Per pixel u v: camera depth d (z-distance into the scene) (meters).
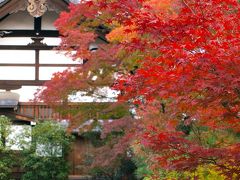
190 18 12.77
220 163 14.73
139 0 14.22
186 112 15.43
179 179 16.47
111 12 19.42
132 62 26.16
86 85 29.84
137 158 27.89
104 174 35.59
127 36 24.03
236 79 11.62
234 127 14.95
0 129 36.81
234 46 12.03
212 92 12.47
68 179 38.06
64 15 29.84
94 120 31.56
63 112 31.66
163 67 13.36
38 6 38.09
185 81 12.35
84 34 29.55
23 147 37.22
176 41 13.16
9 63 39.28
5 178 37.12
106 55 28.25
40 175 36.44
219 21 13.02
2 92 38.50
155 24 12.95
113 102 30.41
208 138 19.41
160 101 22.16
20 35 39.53
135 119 27.91
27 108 39.50
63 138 37.34
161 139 14.23
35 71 39.22
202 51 12.75
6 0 38.00
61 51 33.69
